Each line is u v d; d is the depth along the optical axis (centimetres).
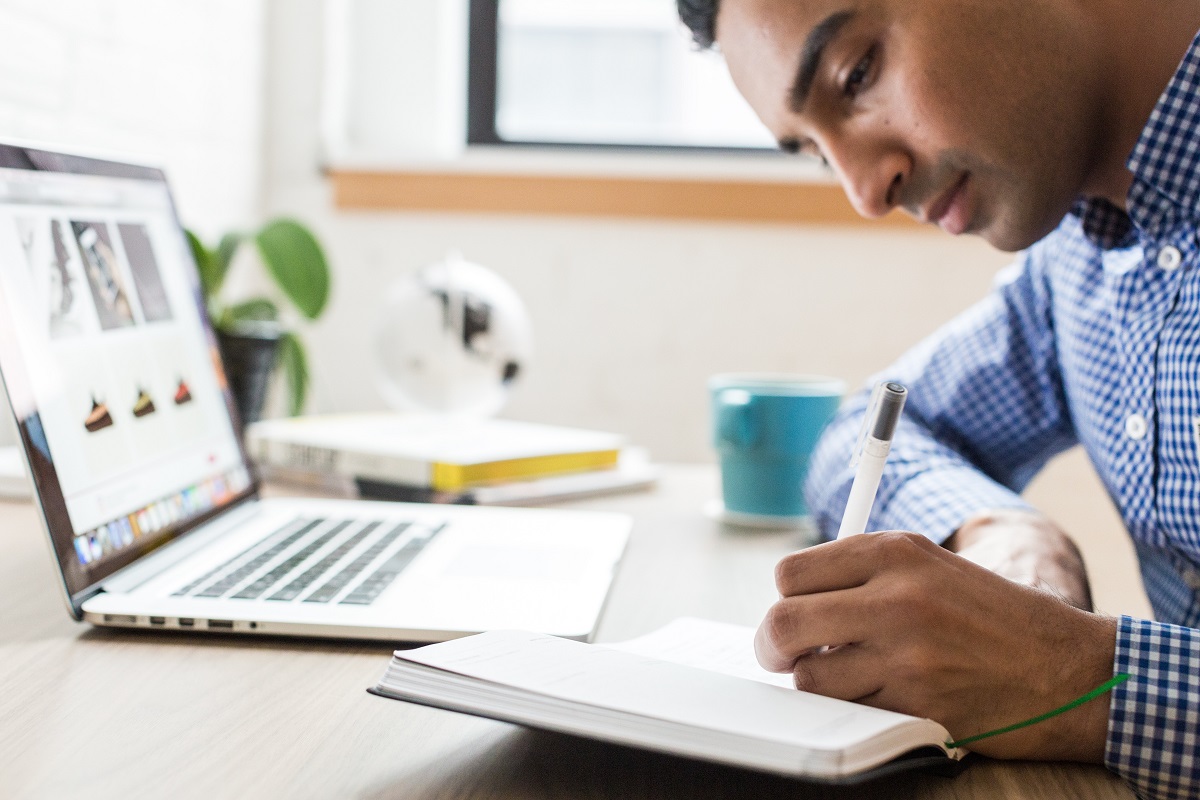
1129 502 85
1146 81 79
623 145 187
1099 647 48
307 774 41
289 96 174
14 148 63
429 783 41
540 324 174
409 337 117
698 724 39
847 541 50
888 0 76
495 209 171
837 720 41
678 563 81
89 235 70
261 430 114
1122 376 87
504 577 67
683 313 173
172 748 43
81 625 61
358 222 174
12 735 44
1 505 94
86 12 121
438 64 183
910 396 106
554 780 42
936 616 46
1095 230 86
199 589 63
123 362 70
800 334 172
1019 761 47
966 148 77
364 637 57
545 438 114
